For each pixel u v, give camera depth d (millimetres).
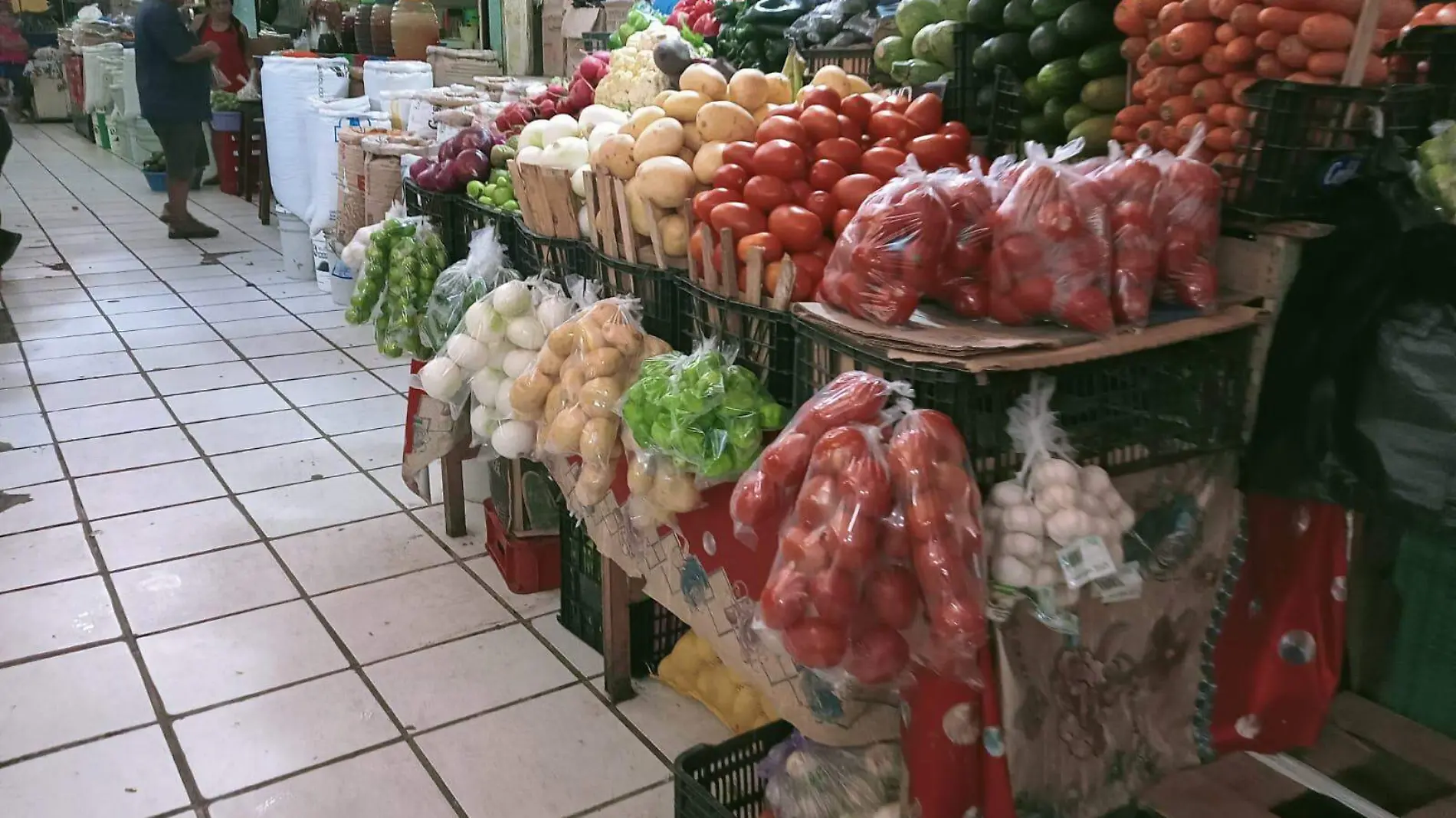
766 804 1825
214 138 8992
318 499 3320
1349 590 1862
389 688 2387
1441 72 1666
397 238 2777
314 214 5547
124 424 3898
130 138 10227
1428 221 1514
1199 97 1722
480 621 2664
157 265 6367
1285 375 1614
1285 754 1740
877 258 1466
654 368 1779
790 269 1677
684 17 3605
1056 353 1372
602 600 2316
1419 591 1773
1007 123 2111
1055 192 1432
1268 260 1635
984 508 1386
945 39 2250
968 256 1498
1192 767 1709
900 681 1415
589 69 3176
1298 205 1616
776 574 1355
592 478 1960
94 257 6555
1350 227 1566
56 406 4055
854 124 1876
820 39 2900
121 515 3174
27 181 9359
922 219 1456
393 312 2742
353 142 3979
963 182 1513
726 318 1849
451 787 2080
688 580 1871
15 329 5016
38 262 6375
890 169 1771
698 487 1752
